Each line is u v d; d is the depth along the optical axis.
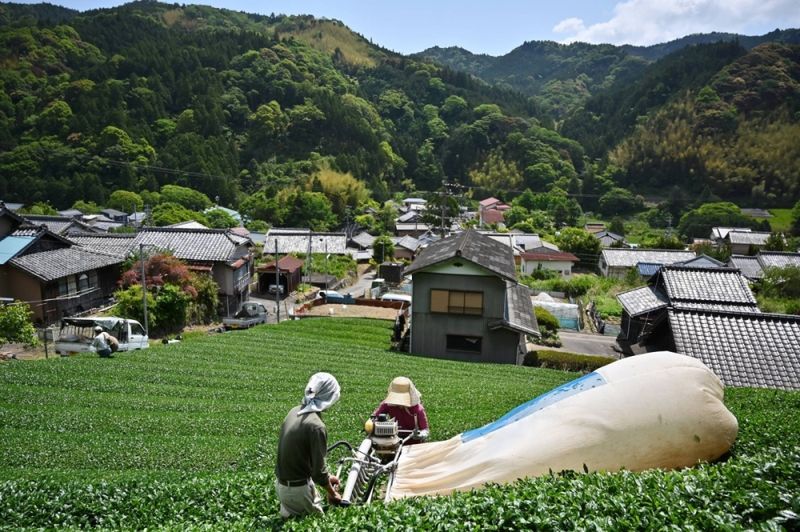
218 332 36.75
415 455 7.95
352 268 73.06
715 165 126.19
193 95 125.44
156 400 17.66
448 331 31.25
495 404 16.42
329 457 10.75
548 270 71.38
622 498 5.28
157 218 81.38
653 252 70.69
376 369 24.09
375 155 132.62
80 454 12.23
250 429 14.46
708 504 5.02
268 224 95.50
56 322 36.78
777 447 7.55
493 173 140.50
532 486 5.89
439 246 35.44
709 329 22.73
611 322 48.66
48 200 89.56
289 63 151.00
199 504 8.12
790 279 50.22
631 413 7.07
